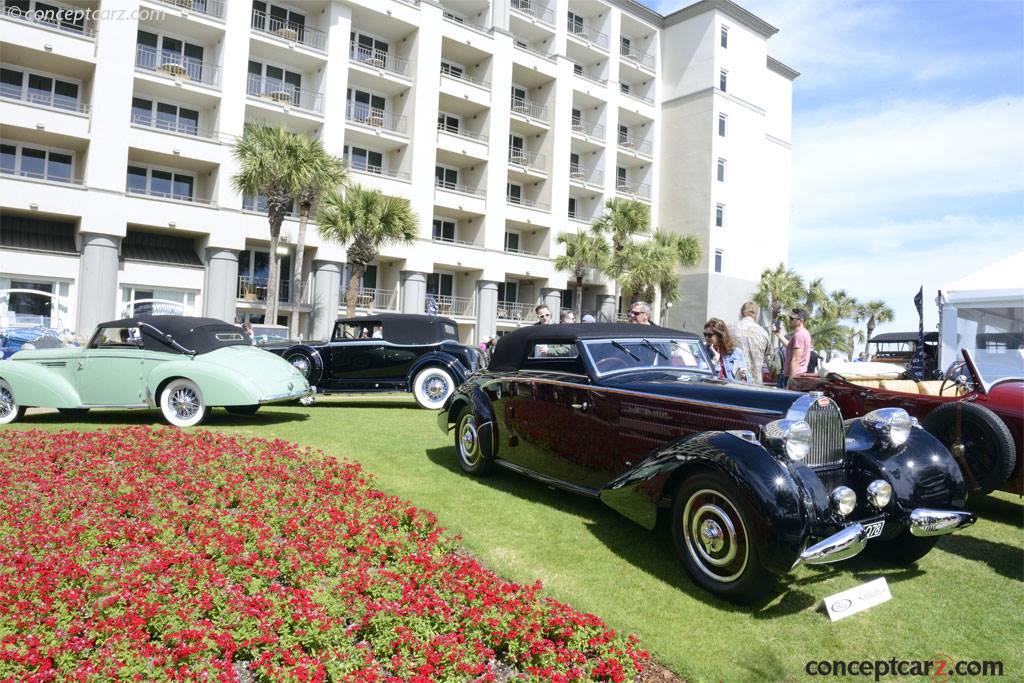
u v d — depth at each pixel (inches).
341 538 156.9
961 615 133.0
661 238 1314.0
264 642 106.5
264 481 208.1
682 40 1561.3
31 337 709.3
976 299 376.5
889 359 884.6
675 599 136.5
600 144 1464.1
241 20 946.1
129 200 850.1
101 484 199.3
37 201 789.2
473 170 1282.0
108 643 104.0
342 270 1098.7
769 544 124.0
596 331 201.0
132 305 874.8
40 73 858.1
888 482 146.9
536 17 1392.7
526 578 142.8
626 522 182.2
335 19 1045.2
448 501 198.1
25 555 138.9
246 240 977.5
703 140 1503.4
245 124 864.3
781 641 121.0
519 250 1409.9
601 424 178.5
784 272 1595.7
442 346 430.6
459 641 110.7
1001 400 206.7
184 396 322.0
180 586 125.8
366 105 1156.5
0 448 247.4
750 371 279.0
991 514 212.2
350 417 374.6
